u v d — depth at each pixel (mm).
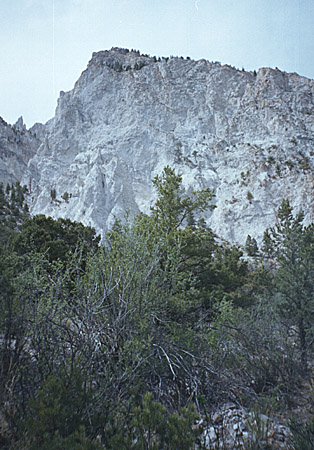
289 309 8484
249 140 126250
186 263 12609
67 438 2895
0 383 3666
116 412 3713
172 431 3178
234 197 101438
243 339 6516
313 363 7312
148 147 132500
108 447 3197
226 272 16422
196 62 167875
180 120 143500
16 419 3359
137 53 195500
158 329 5492
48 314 4805
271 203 95750
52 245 16547
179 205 14672
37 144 194750
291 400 5367
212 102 145875
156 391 4777
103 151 131250
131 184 117188
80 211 101562
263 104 135000
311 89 143250
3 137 170875
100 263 5914
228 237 91625
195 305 6980
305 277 8688
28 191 142000
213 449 3738
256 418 4199
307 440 3861
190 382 5023
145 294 5719
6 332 4234
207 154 123875
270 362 6102
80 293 5461
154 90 156750
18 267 5535
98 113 160625
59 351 4582
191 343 5785
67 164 150000
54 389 3346
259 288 17141
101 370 4711
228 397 5227
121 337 5168
